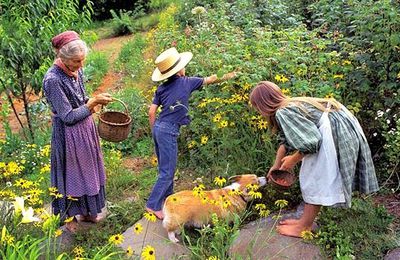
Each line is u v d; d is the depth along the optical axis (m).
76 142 4.17
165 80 4.42
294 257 3.76
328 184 3.71
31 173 5.81
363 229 4.00
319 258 3.75
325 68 5.09
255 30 5.66
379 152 5.05
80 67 4.12
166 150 4.39
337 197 3.75
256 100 3.77
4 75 6.40
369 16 4.91
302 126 3.58
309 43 5.55
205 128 5.35
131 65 9.45
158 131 4.39
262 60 5.02
